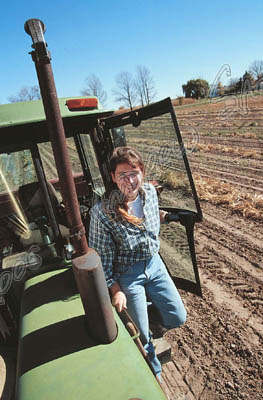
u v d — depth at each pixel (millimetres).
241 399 2285
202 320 3207
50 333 1396
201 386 2449
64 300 1617
